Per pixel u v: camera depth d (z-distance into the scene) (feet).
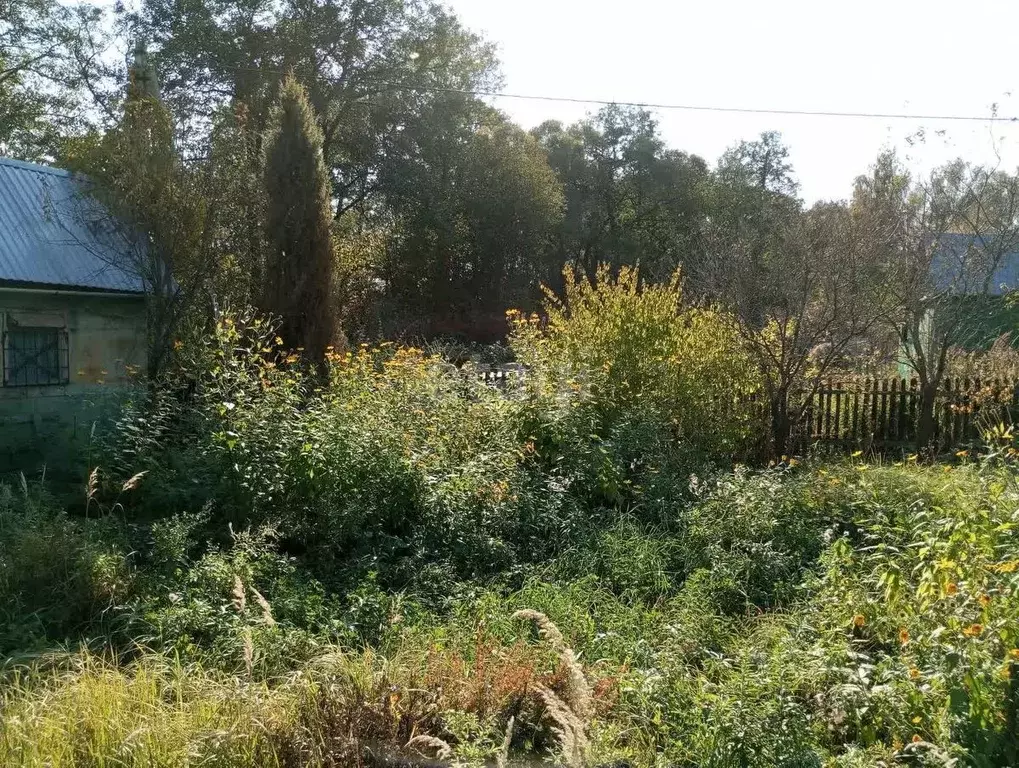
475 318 99.91
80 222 38.75
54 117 85.30
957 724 12.40
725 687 13.84
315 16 89.10
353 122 95.91
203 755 11.73
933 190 44.16
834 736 13.75
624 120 135.44
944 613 14.08
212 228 38.40
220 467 23.66
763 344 36.78
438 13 97.14
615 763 12.31
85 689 12.95
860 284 36.96
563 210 119.65
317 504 22.76
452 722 12.20
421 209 95.45
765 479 26.30
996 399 38.78
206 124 51.29
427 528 22.81
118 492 24.73
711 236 43.73
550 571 21.43
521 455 26.30
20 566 18.72
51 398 36.76
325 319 40.27
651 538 23.22
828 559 19.13
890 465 33.04
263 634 16.25
